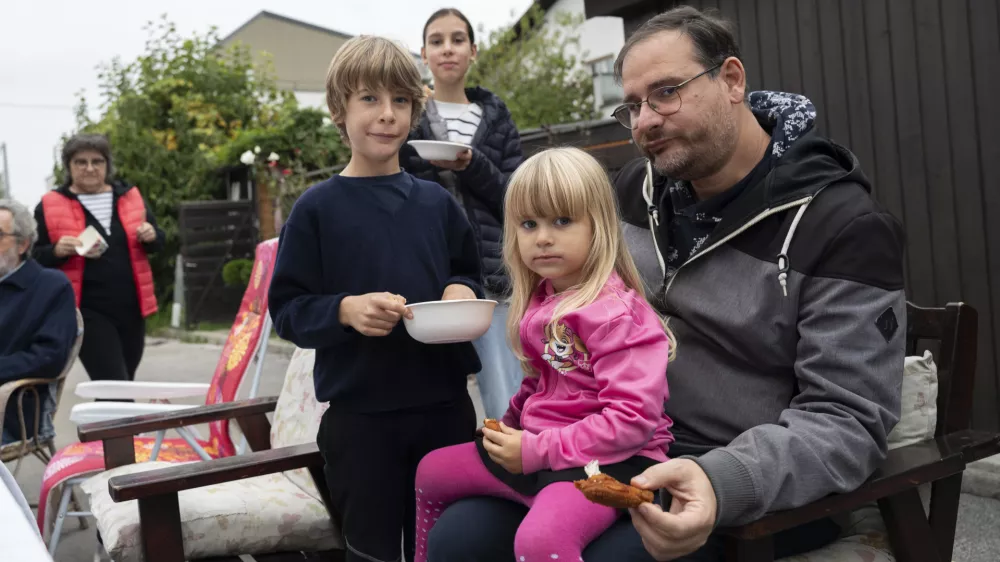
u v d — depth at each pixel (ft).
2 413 11.62
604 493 4.28
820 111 13.57
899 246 5.80
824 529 5.93
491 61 35.99
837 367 5.49
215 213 41.52
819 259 5.74
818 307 5.66
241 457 7.04
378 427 6.77
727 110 6.17
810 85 13.66
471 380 20.22
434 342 6.29
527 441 5.47
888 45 12.53
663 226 6.90
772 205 5.95
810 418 5.34
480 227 10.62
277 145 39.22
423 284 6.94
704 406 6.20
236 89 54.29
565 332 5.78
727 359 6.21
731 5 14.69
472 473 5.93
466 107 11.69
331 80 6.88
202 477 6.61
